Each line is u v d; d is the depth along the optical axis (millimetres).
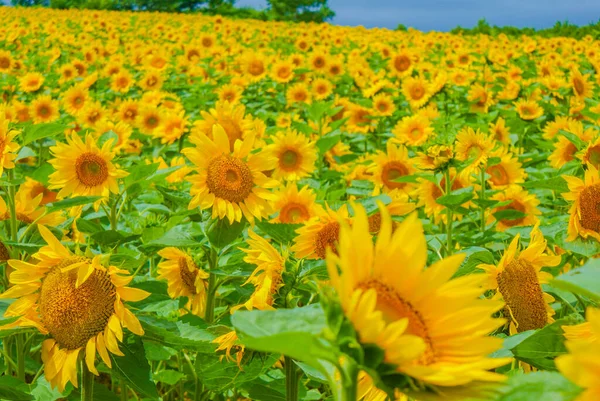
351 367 1189
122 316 2479
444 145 4441
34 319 2570
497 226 5109
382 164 6016
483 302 1233
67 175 4223
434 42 26594
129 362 2621
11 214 3623
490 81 15117
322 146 7402
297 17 60125
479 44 26453
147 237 3982
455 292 1238
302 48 23266
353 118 10508
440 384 1177
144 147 9188
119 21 38031
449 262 1243
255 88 15227
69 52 22422
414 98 11539
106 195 4230
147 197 5699
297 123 8055
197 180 3648
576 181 3385
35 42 25156
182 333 2611
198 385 3576
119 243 3793
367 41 27922
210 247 3723
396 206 3955
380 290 1249
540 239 2582
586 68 20609
